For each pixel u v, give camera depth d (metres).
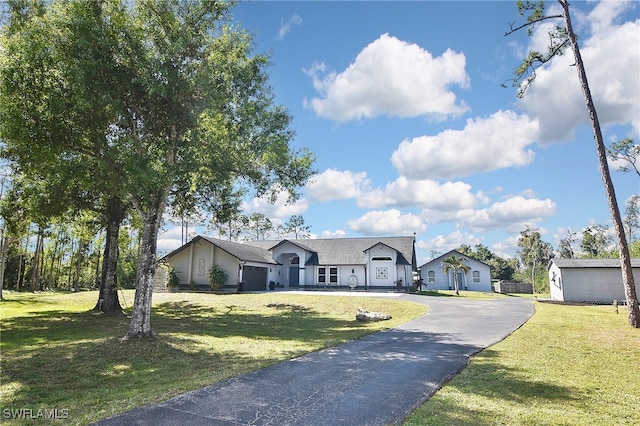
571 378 7.55
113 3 11.07
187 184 16.78
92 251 59.06
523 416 5.43
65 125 10.31
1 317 18.25
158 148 11.76
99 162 10.09
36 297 32.22
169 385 7.09
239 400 6.13
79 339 12.23
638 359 9.41
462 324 15.41
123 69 10.88
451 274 46.66
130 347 10.55
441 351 10.12
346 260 38.62
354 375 7.68
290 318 18.83
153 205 12.07
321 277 39.22
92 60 10.01
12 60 9.97
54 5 10.55
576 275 28.59
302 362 8.87
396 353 9.88
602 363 8.95
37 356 9.68
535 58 19.23
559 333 13.20
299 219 67.75
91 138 10.73
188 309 22.50
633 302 15.02
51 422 5.31
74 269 60.09
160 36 11.55
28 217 17.41
